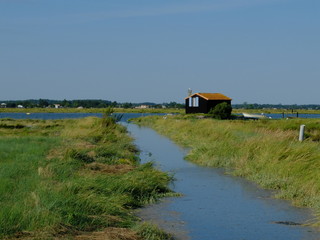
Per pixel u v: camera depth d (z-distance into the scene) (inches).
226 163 1055.0
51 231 464.8
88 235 469.7
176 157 1253.7
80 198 576.1
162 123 2928.2
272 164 880.9
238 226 550.6
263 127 1777.8
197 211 624.7
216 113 3735.2
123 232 489.7
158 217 593.0
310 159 855.1
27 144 1272.1
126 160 1059.3
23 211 494.9
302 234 517.3
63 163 885.8
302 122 2191.2
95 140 1585.9
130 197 666.8
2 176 713.6
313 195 679.7
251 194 739.4
